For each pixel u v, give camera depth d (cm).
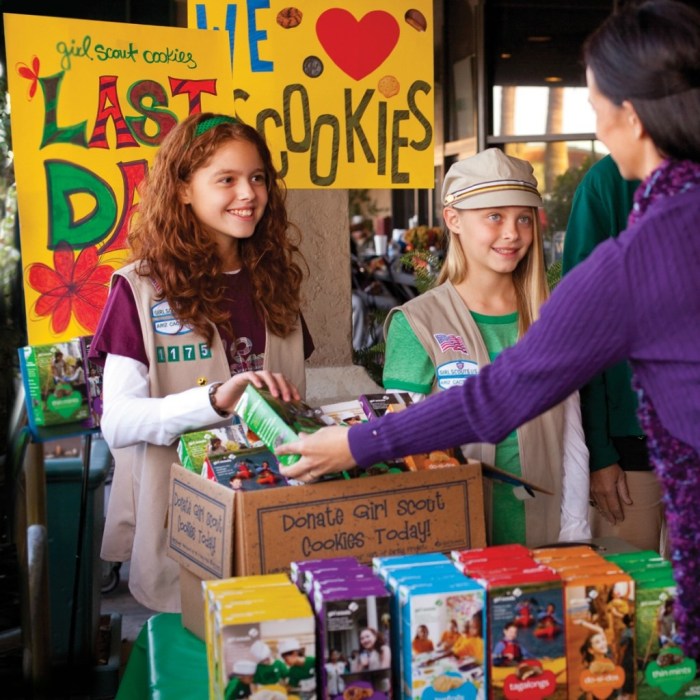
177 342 212
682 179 128
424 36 296
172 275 210
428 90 298
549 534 214
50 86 255
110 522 230
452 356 212
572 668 141
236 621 129
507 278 222
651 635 145
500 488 210
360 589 136
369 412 178
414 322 214
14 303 393
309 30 289
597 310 128
